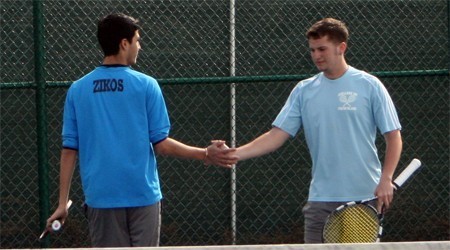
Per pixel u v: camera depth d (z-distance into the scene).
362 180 14.02
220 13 23.55
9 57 22.80
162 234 23.02
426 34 23.88
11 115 22.72
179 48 23.39
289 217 23.39
